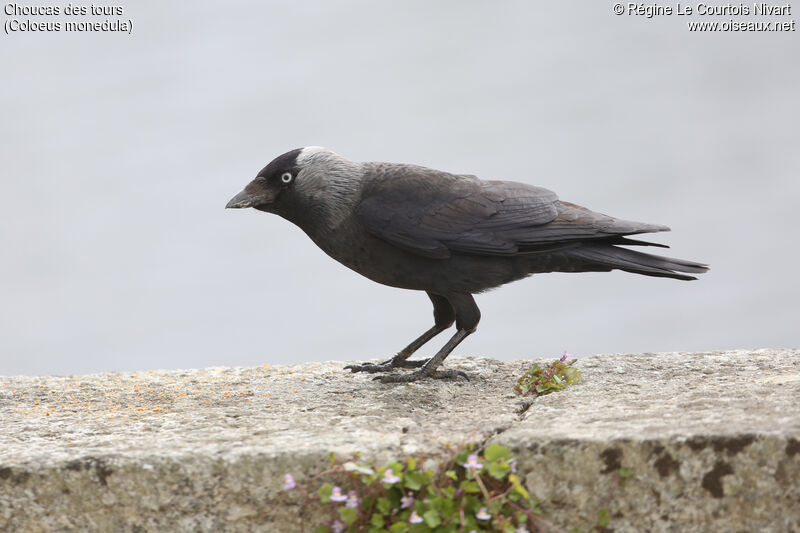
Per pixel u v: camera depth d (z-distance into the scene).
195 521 8.03
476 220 11.83
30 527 8.09
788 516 7.27
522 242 11.73
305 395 10.96
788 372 10.59
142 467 8.02
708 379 10.43
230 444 8.38
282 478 7.95
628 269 11.77
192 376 12.51
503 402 10.27
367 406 10.16
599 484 7.60
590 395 9.85
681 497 7.46
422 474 7.68
